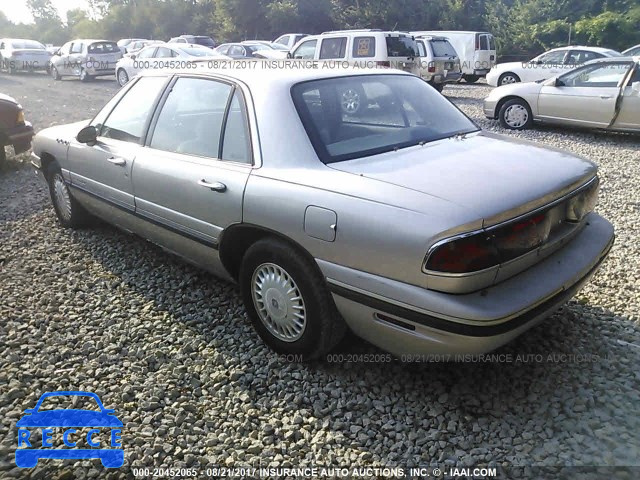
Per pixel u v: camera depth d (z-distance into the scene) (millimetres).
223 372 3232
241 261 3623
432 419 2832
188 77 3926
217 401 3018
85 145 4680
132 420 2881
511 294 2592
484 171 2893
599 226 3357
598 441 2645
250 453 2660
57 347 3510
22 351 3467
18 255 4934
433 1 37094
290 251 3043
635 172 7367
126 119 4406
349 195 2764
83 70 22219
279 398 3016
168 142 3934
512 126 10938
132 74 19609
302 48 15484
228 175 3342
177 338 3586
